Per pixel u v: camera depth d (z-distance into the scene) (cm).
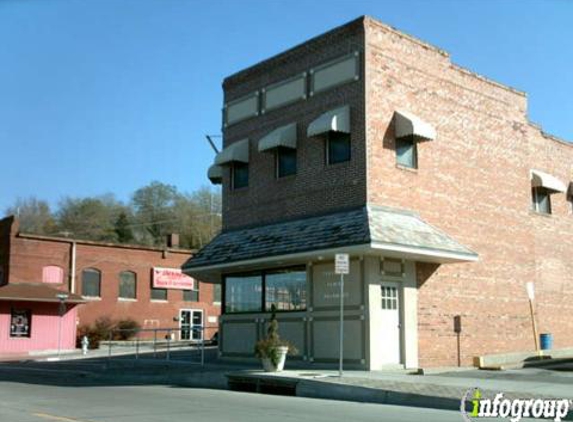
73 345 4800
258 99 2667
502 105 2814
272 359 2069
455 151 2556
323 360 2250
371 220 2114
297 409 1462
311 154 2408
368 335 2128
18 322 4612
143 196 10538
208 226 10338
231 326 2653
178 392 1914
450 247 2248
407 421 1248
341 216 2231
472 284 2550
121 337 5175
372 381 1783
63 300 4425
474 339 2516
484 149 2694
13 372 2933
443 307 2412
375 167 2233
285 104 2538
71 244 5075
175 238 5919
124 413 1365
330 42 2391
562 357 2739
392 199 2272
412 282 2305
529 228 2878
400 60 2378
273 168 2566
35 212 10312
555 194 3172
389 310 2227
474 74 2692
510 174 2812
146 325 5409
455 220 2514
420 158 2406
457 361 2428
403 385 1692
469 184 2598
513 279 2748
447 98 2550
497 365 2411
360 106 2253
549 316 2972
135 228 10338
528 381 1792
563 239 3162
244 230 2639
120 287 5338
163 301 5550
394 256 2220
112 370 2608
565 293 3105
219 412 1394
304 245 2206
